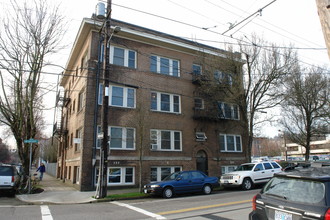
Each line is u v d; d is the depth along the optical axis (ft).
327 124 82.12
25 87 51.80
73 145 66.33
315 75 76.74
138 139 56.49
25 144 51.08
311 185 14.17
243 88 59.21
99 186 42.39
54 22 52.34
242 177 51.62
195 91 72.59
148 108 63.57
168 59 70.74
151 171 61.57
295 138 89.25
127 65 63.52
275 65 58.03
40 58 50.44
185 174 47.24
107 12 46.60
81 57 68.08
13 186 45.52
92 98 56.80
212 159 71.67
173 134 66.54
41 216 27.96
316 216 12.44
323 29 14.79
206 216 26.91
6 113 51.34
